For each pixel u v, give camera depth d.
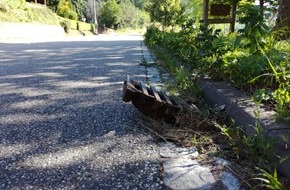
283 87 1.64
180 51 3.70
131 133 1.64
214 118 1.77
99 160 1.33
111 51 7.21
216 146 1.46
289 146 1.14
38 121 1.84
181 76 2.61
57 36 20.58
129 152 1.41
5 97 2.44
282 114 1.37
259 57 1.92
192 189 1.10
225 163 1.28
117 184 1.13
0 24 13.95
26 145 1.49
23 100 2.34
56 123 1.81
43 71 3.85
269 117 1.40
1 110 2.08
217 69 2.41
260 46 1.98
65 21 24.89
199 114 1.82
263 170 1.10
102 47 8.84
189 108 1.87
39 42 11.89
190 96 2.29
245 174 1.19
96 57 5.66
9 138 1.58
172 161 1.32
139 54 6.25
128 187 1.11
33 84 2.97
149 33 9.38
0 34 13.65
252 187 1.10
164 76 3.29
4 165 1.28
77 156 1.37
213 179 1.16
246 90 1.96
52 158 1.35
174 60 3.69
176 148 1.46
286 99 1.50
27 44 10.34
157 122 1.78
